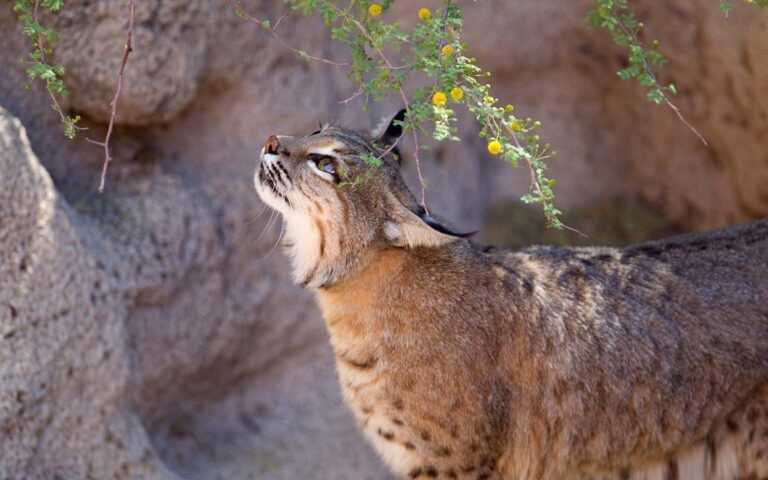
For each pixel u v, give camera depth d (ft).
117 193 39.96
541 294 34.37
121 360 37.27
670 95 45.34
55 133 38.29
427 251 33.96
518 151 27.32
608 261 35.32
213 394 43.06
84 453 36.81
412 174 46.11
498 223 49.21
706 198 46.93
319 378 44.80
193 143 41.63
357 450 44.50
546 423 34.53
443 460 34.35
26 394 35.04
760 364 34.01
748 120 43.09
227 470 42.29
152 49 37.83
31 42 36.60
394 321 33.71
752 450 34.71
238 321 42.22
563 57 48.16
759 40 40.34
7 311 34.47
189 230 40.52
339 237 33.40
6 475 35.04
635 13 43.93
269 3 40.91
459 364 33.55
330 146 33.09
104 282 36.91
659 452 34.96
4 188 34.04
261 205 42.11
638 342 34.09
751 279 34.47
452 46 27.94
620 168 49.39
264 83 41.70
